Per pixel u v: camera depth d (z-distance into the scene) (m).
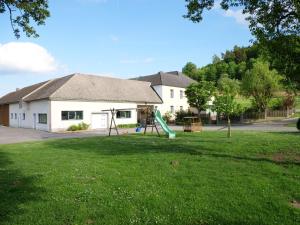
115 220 5.72
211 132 25.38
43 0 12.34
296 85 11.23
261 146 14.30
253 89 44.84
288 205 6.30
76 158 12.59
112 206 6.40
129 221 5.67
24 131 35.38
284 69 10.95
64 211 6.17
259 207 6.20
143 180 8.37
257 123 41.91
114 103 41.56
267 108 47.56
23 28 12.62
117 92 43.56
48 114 35.56
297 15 10.32
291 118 46.16
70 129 35.72
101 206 6.43
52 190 7.60
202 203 6.46
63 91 36.59
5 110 50.66
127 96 44.06
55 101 35.28
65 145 18.03
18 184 8.25
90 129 37.84
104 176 8.93
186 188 7.54
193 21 12.30
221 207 6.24
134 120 44.50
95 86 41.62
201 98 42.56
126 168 10.03
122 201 6.69
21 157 13.26
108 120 40.69
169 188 7.55
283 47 10.49
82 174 9.26
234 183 7.89
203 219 5.69
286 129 28.59
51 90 37.97
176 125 44.25
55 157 13.02
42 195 7.21
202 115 47.34
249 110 47.81
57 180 8.54
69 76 42.00
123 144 17.58
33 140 23.92
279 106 49.00
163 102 49.97
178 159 11.52
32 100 38.81
